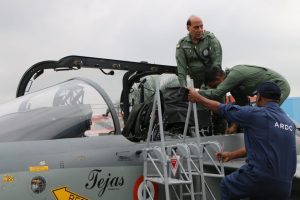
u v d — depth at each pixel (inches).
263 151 134.2
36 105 168.2
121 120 197.6
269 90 143.7
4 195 136.6
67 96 173.8
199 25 216.5
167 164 161.0
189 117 178.1
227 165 174.7
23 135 152.1
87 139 159.2
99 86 174.2
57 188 146.2
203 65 220.1
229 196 140.2
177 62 221.3
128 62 207.8
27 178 141.2
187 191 173.9
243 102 202.1
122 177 160.4
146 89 215.9
